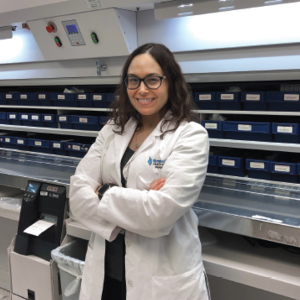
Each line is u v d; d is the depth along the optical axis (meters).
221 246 1.75
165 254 1.30
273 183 1.83
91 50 2.08
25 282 2.07
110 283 1.55
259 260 1.60
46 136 2.88
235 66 1.77
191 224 1.38
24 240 2.05
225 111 1.87
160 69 1.28
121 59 2.09
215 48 1.78
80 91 2.52
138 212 1.20
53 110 2.87
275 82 1.86
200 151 1.24
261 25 1.63
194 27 1.80
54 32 2.11
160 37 1.94
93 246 1.46
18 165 2.52
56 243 2.00
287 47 1.62
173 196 1.16
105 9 1.82
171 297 1.26
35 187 2.12
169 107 1.41
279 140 1.78
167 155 1.28
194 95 1.94
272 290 1.44
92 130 2.42
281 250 1.69
